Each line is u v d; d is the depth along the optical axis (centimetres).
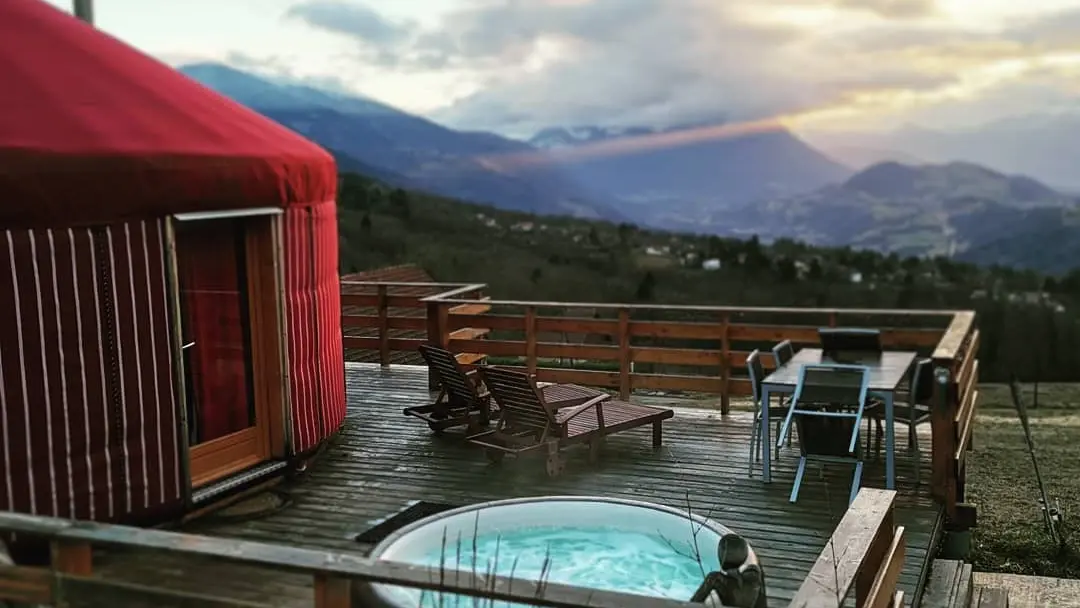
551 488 580
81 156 454
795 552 467
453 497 562
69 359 460
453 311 903
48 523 277
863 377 546
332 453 661
